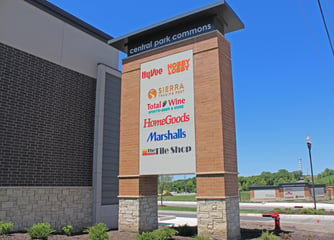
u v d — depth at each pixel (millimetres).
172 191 100688
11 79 12406
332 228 15828
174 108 12367
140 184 12734
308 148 27125
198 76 12055
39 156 13023
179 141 11992
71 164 14398
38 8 13984
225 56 12391
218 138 11148
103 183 15578
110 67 17016
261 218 23844
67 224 13797
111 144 16391
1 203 11492
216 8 11719
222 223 10562
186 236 11727
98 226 11328
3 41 12383
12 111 12258
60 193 13703
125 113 13664
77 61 15477
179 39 12852
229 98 12203
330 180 84312
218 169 10961
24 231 11836
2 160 11688
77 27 15773
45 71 13828
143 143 12875
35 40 13617
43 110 13461
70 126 14594
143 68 13531
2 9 12555
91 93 15977
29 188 12477
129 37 13867
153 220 13188
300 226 16859
